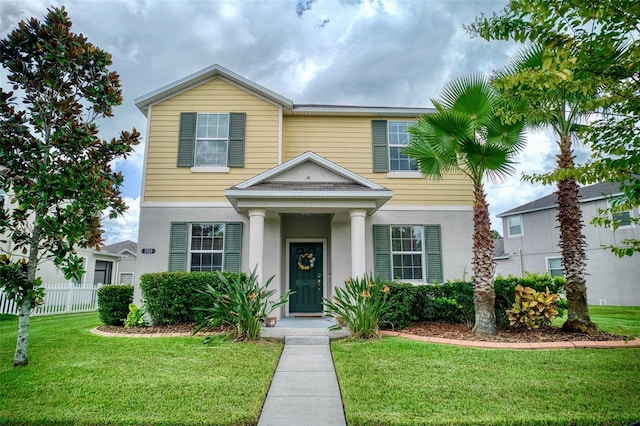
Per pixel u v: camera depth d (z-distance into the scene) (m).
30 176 6.01
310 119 12.02
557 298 8.67
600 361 5.91
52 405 4.42
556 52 3.00
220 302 7.89
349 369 5.71
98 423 4.00
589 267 18.47
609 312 14.24
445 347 6.90
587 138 3.18
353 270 9.01
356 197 8.99
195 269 10.72
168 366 5.84
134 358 6.26
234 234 10.84
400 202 11.54
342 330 8.27
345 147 11.88
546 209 20.34
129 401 4.52
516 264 21.70
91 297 16.64
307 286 11.47
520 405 4.34
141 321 9.16
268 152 11.28
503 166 7.83
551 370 5.53
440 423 3.93
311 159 9.91
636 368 5.58
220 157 11.25
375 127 11.99
